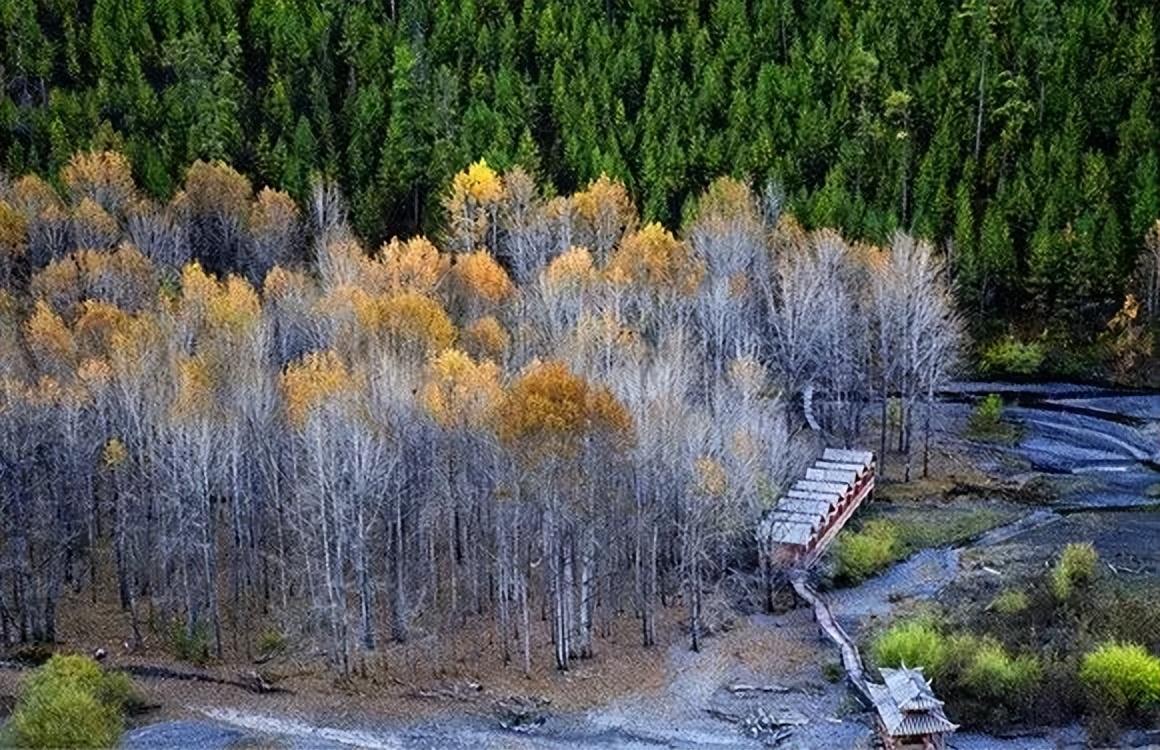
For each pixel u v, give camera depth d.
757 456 89.19
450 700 77.56
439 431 84.50
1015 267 137.50
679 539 87.75
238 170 146.62
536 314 109.50
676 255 120.38
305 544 83.81
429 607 87.50
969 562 93.44
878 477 109.81
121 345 89.56
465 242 129.25
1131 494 105.50
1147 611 82.25
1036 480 108.88
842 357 113.12
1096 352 134.00
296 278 112.31
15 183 130.88
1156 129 143.62
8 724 69.62
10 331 97.62
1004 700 73.19
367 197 142.12
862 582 91.38
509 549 83.69
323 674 80.75
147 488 88.50
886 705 67.94
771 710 75.25
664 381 86.19
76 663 74.12
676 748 71.75
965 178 142.88
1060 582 84.75
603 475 82.69
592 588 83.31
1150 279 132.50
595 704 76.88
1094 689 72.69
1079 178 141.50
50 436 85.56
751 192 136.38
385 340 95.75
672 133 145.75
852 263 120.81
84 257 112.69
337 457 79.81
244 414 86.88
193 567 88.75
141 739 72.62
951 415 124.06
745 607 87.56
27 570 83.88
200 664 81.81
